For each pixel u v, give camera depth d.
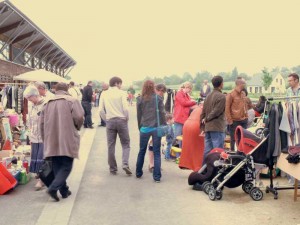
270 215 5.68
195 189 7.10
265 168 7.89
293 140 6.34
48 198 6.48
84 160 9.80
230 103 8.67
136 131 17.45
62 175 6.19
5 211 5.80
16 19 19.34
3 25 19.19
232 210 5.91
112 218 5.56
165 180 7.86
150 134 7.68
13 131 10.76
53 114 6.14
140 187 7.29
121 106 8.18
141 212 5.82
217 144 7.51
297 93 7.79
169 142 10.02
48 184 6.54
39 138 7.07
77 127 6.21
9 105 13.40
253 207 6.06
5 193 6.76
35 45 28.44
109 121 8.23
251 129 8.89
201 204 6.21
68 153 6.05
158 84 8.36
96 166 9.32
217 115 7.43
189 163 8.12
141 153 7.96
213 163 6.72
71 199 6.39
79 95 20.25
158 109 7.62
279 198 6.57
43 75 17.66
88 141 13.27
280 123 6.20
